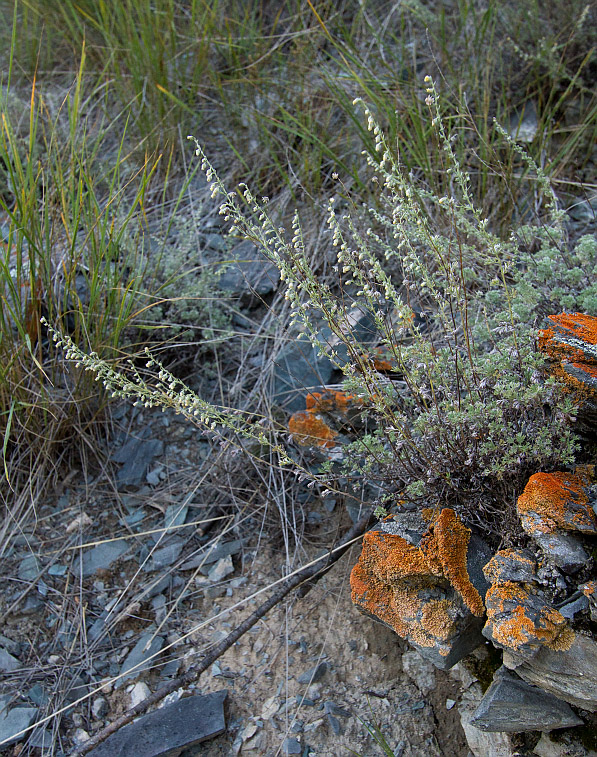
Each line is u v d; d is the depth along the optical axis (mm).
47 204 3018
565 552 1844
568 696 1831
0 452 2916
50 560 2746
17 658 2504
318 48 4176
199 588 2635
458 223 2600
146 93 3928
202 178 3859
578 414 2055
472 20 4082
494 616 1856
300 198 3635
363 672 2330
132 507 2873
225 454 2863
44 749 2297
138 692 2404
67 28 4453
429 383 2297
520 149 2801
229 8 4500
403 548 2113
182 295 3205
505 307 2365
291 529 2701
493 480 2121
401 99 3551
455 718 2180
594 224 3172
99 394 2945
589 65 3809
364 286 2043
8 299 3092
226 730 2270
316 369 2938
